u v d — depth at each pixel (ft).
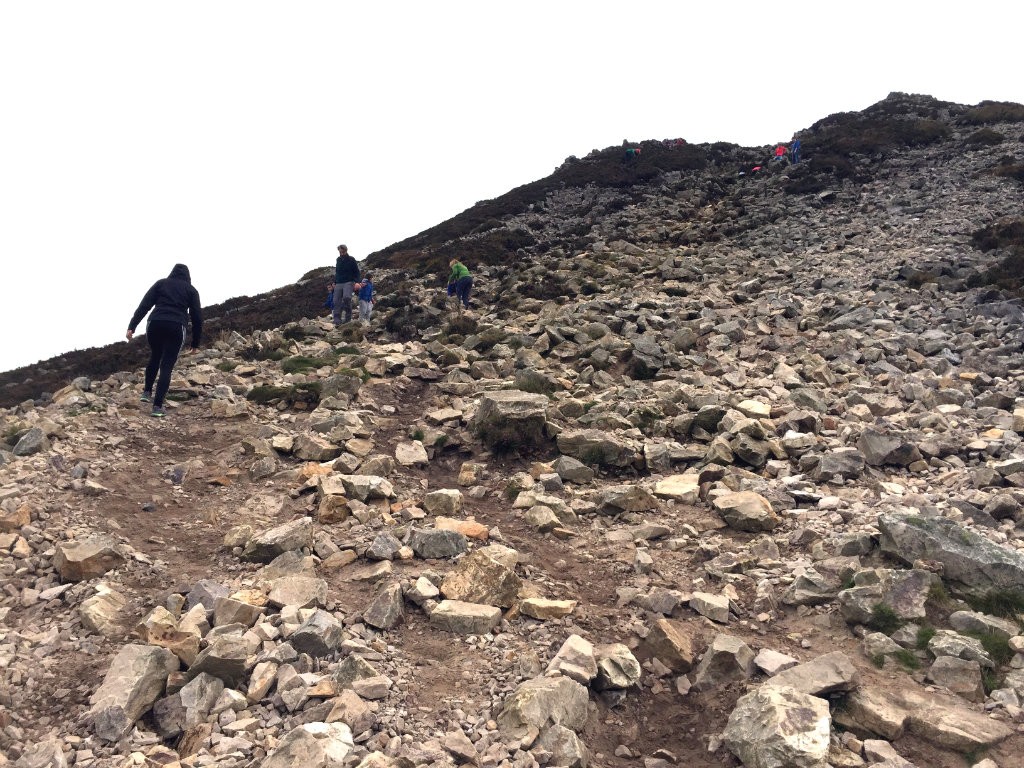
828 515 23.17
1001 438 29.04
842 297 55.52
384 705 14.16
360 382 40.29
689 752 14.23
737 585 19.67
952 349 43.65
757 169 132.36
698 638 17.34
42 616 17.30
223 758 12.70
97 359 68.44
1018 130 116.67
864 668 15.55
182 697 14.28
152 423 33.60
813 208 98.89
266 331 64.59
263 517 23.91
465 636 17.17
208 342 61.31
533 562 21.12
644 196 125.90
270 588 18.42
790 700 13.83
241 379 43.55
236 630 16.61
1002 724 13.48
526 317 60.29
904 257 65.46
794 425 32.12
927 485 25.75
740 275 70.49
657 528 23.07
